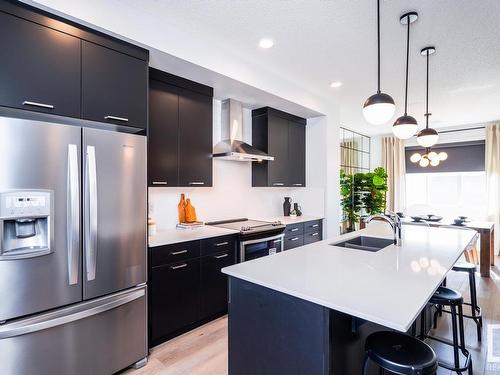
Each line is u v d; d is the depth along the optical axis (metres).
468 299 3.38
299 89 3.78
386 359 1.22
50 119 1.92
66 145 1.74
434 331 2.65
